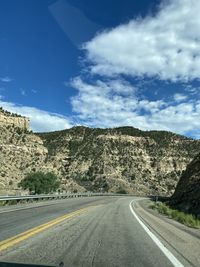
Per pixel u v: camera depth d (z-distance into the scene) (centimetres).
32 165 11631
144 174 16300
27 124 14075
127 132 18875
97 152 17050
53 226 1577
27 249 996
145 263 900
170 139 18812
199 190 4469
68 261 864
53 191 8106
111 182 14912
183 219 2383
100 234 1390
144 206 4466
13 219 1788
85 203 3941
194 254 1059
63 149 17500
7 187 8625
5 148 11500
